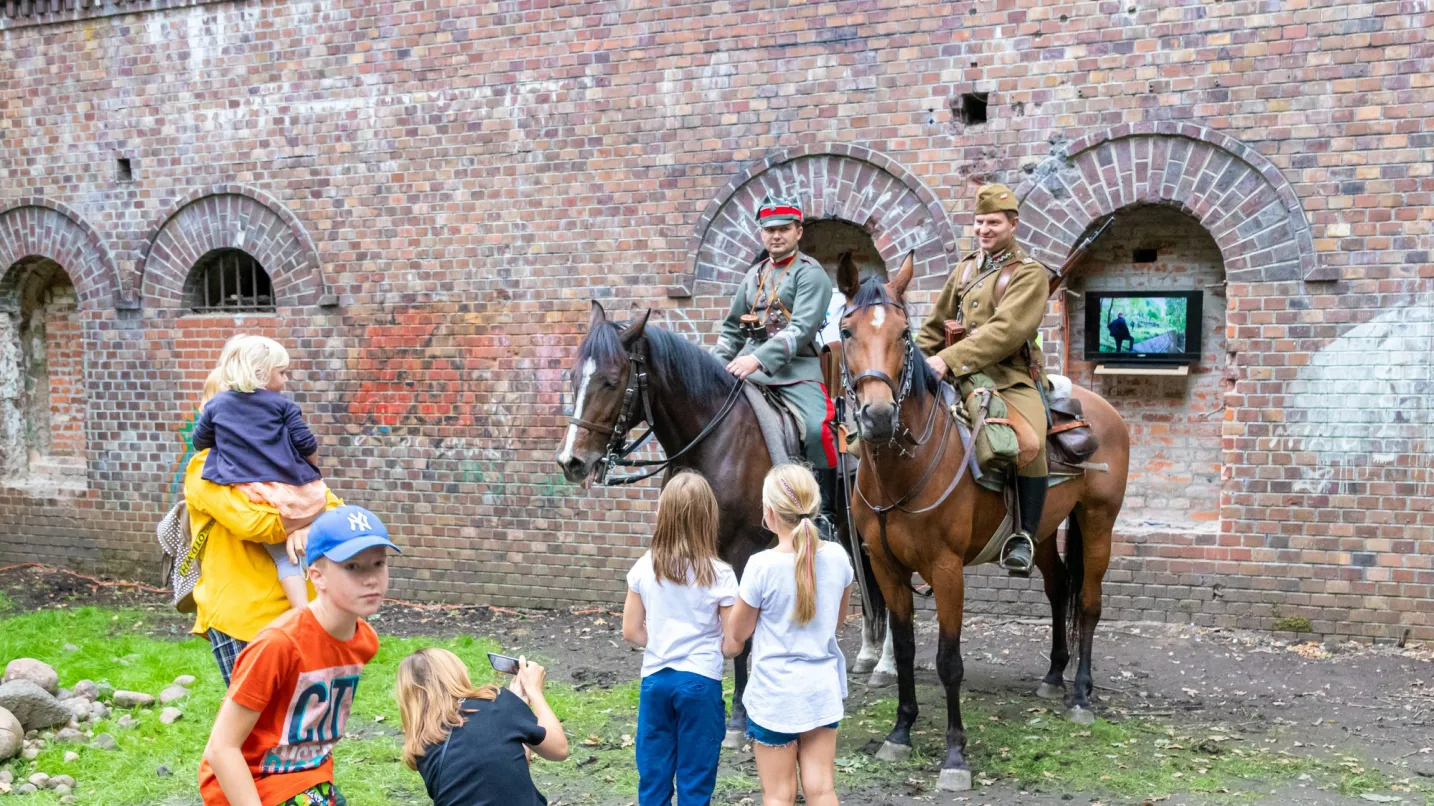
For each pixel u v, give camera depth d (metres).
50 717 5.49
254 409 4.40
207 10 9.59
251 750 3.02
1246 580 7.32
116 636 8.21
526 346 8.84
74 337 10.79
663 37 8.32
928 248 7.79
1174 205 7.35
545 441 8.84
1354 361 7.01
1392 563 7.01
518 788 3.04
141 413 10.07
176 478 10.00
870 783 4.94
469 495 9.09
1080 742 5.45
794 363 5.75
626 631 4.04
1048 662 6.93
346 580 3.01
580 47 8.54
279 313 9.55
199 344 9.84
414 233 9.10
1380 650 6.96
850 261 4.75
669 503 3.93
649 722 3.96
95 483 10.28
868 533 5.18
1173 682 6.49
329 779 3.18
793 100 8.03
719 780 5.00
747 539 5.45
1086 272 8.04
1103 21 7.35
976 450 4.98
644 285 8.48
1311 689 6.31
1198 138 7.18
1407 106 6.80
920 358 4.90
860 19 7.85
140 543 10.16
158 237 9.91
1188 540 7.44
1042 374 5.50
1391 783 4.89
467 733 3.06
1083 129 7.43
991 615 7.91
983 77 7.62
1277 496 7.23
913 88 7.77
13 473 10.79
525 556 8.95
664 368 5.30
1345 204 6.96
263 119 9.48
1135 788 4.85
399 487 9.28
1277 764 5.12
